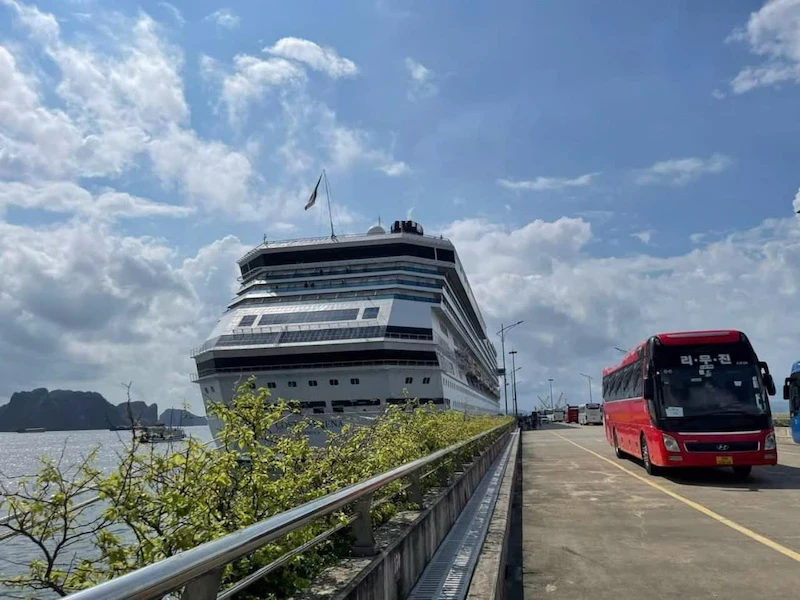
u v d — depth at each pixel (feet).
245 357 138.21
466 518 27.43
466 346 239.50
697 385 49.01
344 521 13.41
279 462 15.97
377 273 160.76
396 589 15.01
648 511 36.78
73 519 10.57
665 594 20.81
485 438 53.11
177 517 11.09
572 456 81.15
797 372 84.38
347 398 136.98
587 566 24.85
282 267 166.50
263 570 9.95
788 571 23.00
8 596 10.03
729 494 42.45
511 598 21.15
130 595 5.59
